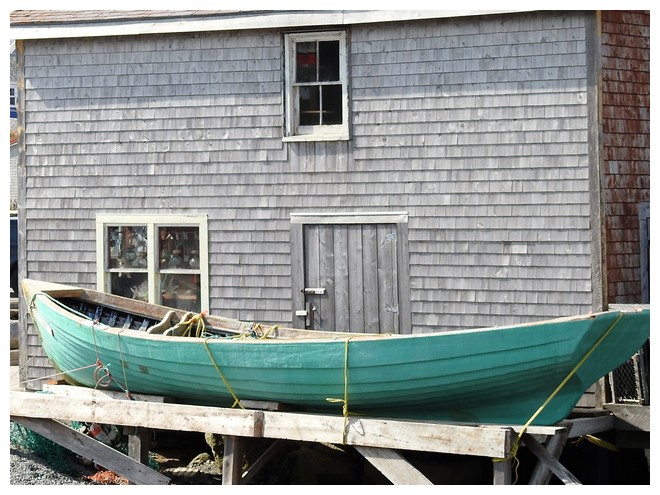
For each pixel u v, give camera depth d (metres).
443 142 10.47
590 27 9.95
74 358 10.44
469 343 8.11
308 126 11.09
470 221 10.38
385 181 10.69
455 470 9.59
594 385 9.85
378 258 10.73
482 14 10.20
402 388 8.47
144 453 9.87
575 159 10.01
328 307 10.92
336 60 10.94
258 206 11.14
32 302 10.91
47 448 10.53
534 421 8.36
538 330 7.93
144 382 9.81
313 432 8.67
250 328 10.38
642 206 10.46
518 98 10.20
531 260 10.17
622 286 10.23
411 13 10.39
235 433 8.91
